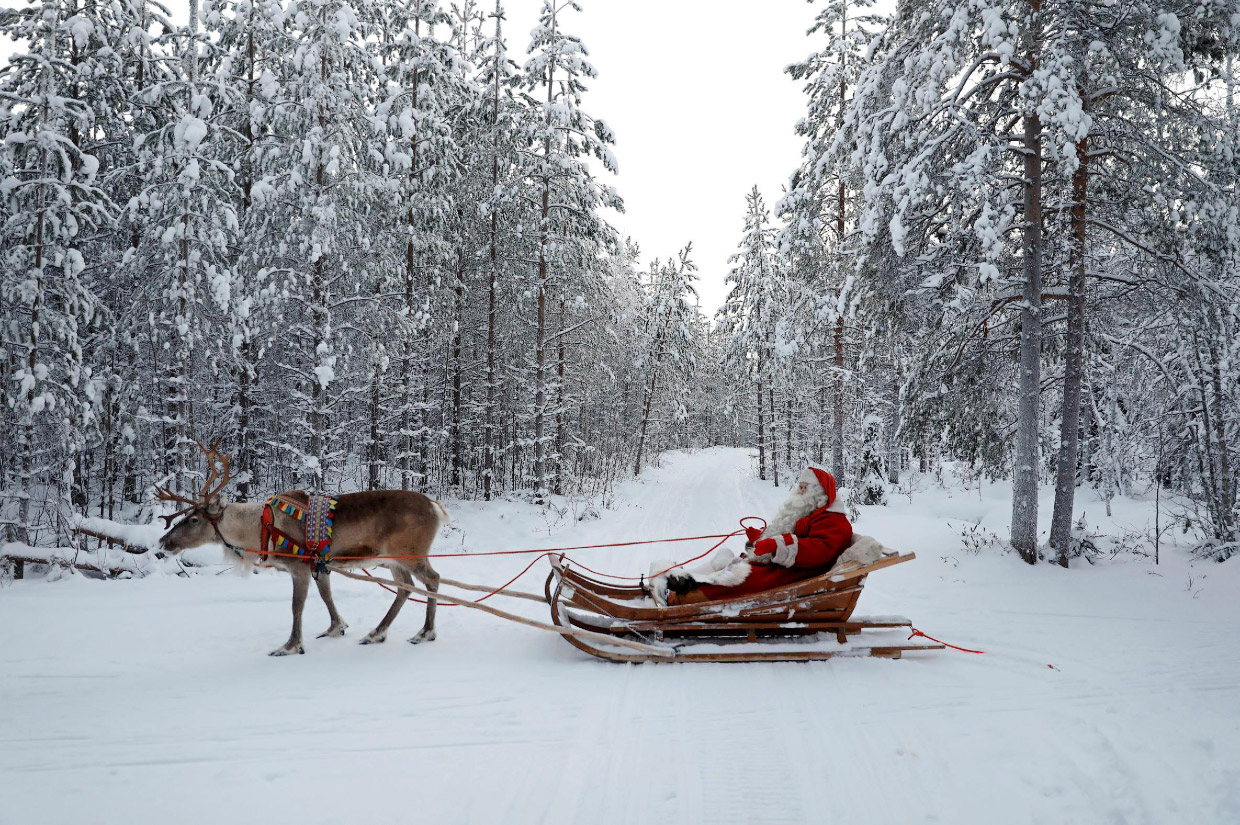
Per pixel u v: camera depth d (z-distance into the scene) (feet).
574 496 69.41
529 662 19.95
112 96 48.98
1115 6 28.58
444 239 62.80
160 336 43.60
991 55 30.68
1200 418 34.81
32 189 35.81
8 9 39.50
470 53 74.49
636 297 122.21
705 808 11.86
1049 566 31.65
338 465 56.90
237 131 50.01
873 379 73.61
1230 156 28.94
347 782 12.67
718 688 17.69
